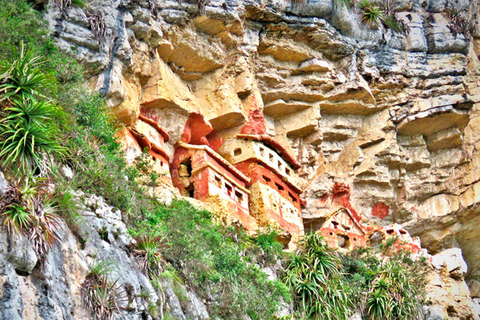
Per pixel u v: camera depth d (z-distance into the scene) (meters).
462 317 40.06
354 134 46.31
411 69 46.34
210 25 39.00
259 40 42.38
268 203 39.22
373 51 45.94
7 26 26.88
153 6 35.75
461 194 46.53
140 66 35.34
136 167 32.28
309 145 45.28
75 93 27.23
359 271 36.97
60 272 19.77
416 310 36.69
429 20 48.12
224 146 41.25
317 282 33.03
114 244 22.97
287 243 35.94
